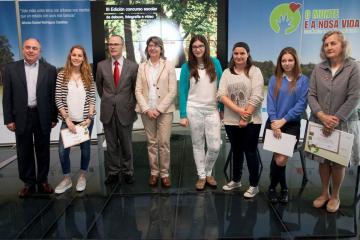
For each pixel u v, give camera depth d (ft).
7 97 9.75
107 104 10.42
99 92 10.78
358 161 8.37
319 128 8.23
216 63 9.91
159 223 8.47
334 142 7.98
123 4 14.80
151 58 10.07
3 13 14.60
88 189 10.77
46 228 8.32
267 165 12.88
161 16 14.83
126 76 10.25
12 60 14.94
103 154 14.52
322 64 8.23
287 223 8.31
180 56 15.10
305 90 8.61
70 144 9.79
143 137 16.92
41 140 10.20
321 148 8.24
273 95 8.98
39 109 9.78
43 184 10.59
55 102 10.07
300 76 8.73
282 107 8.81
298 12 14.51
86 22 14.94
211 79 9.60
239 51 9.03
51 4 14.71
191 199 9.84
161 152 10.56
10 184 11.49
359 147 8.50
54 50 15.07
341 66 7.86
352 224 8.20
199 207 9.30
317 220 8.43
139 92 10.11
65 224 8.52
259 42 14.79
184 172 12.19
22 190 10.41
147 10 14.76
